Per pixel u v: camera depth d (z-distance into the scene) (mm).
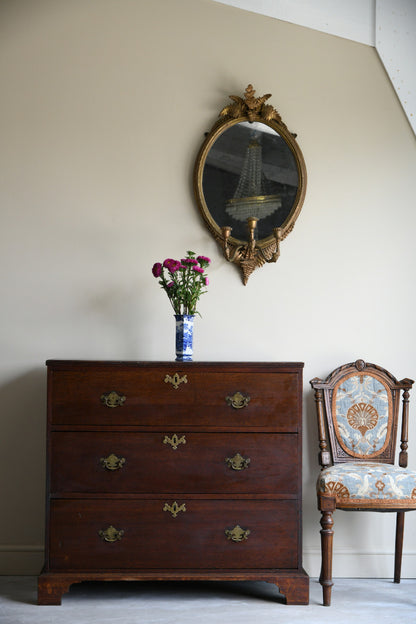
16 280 3492
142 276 3516
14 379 3469
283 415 2982
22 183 3516
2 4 3555
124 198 3535
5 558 3393
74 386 2967
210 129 3574
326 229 3564
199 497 2949
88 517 2936
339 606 2918
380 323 3545
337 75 3602
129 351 3494
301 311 3533
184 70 3586
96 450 2953
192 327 3205
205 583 3240
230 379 2984
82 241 3514
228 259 3488
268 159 3545
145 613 2801
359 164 3596
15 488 3439
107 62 3568
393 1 3613
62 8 3582
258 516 2951
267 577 2930
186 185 3551
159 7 3604
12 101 3533
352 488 2916
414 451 3490
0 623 2668
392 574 3416
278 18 3609
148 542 2930
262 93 3604
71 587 3158
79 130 3541
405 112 3611
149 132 3557
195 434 2969
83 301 3500
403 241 3576
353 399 3346
